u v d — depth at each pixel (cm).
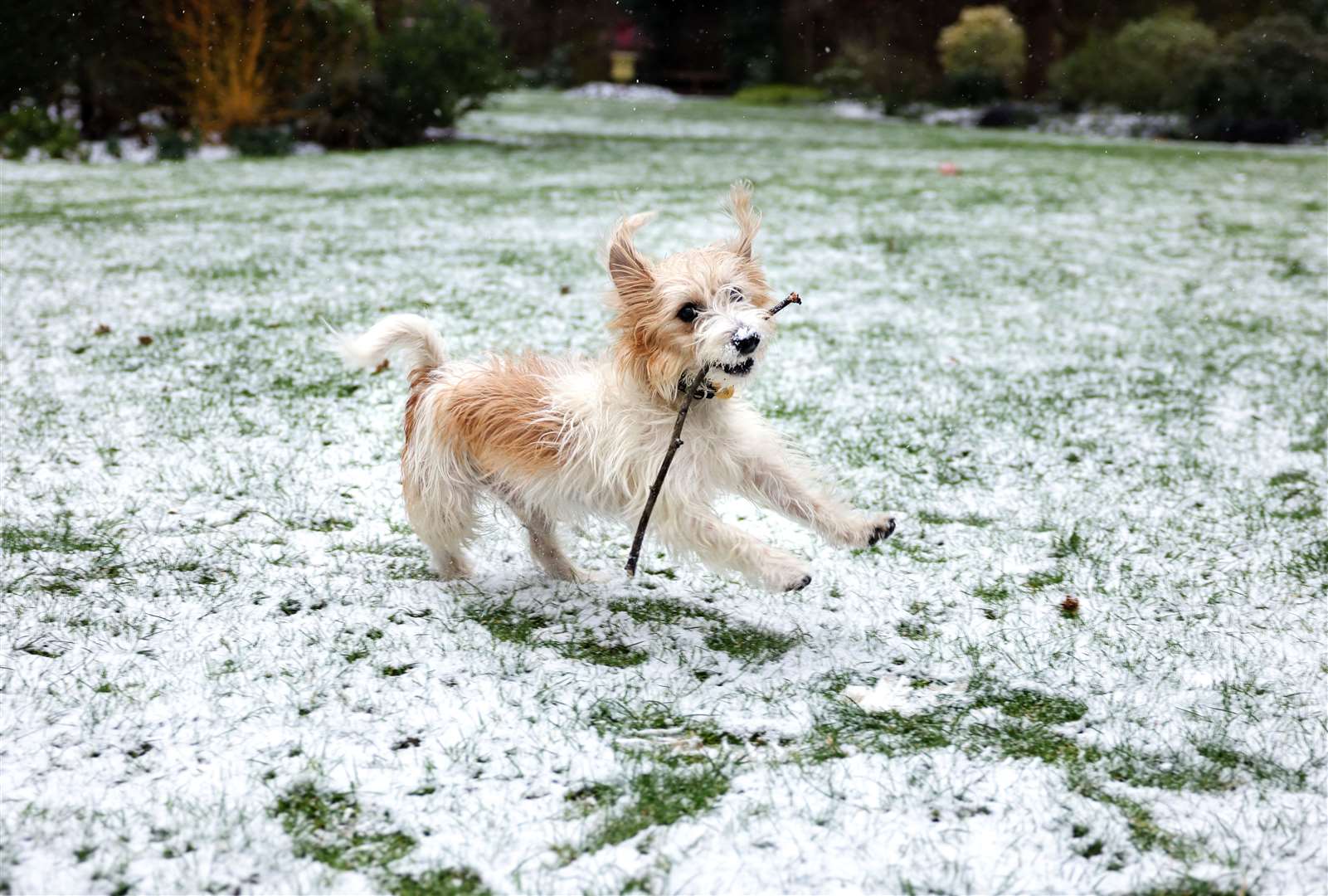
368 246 1101
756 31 4381
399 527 466
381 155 2025
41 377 642
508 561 445
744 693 337
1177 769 298
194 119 2059
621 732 314
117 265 977
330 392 630
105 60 2005
